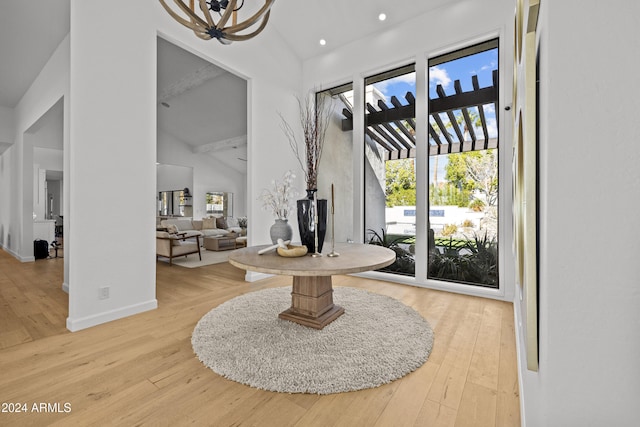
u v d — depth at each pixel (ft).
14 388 5.25
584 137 2.05
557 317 2.16
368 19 12.76
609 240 2.00
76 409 4.72
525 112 2.62
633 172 1.93
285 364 5.90
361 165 13.71
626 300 1.97
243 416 4.59
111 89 8.60
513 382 5.45
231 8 5.74
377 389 5.26
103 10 8.44
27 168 17.93
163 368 5.91
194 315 8.87
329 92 15.28
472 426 4.39
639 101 1.90
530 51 2.60
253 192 13.17
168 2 10.21
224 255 21.26
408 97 12.69
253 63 13.24
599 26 2.00
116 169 8.70
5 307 9.52
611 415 2.03
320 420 4.52
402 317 8.35
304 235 8.29
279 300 9.91
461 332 7.60
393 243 13.15
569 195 2.10
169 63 16.94
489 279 10.85
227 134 29.37
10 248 20.71
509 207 10.04
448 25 11.25
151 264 9.51
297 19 13.83
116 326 8.04
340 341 6.86
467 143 11.29
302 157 15.72
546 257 2.20
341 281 12.82
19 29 12.05
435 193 11.96
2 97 18.01
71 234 7.88
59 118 19.29
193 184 33.50
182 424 4.42
